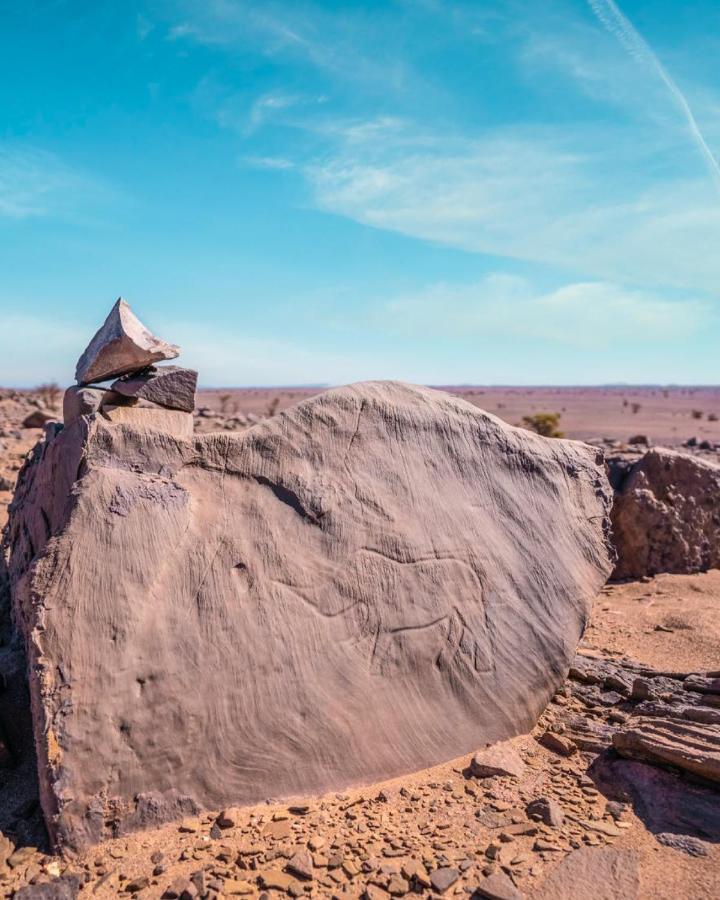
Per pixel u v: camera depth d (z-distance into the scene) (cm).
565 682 475
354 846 304
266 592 376
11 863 291
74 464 389
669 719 399
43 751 308
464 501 462
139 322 421
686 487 789
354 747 358
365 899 275
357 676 378
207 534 379
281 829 313
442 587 424
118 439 386
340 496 422
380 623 398
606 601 694
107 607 338
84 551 346
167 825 314
